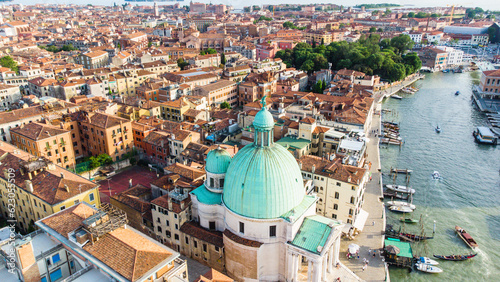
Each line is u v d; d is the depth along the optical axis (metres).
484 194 131.00
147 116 169.00
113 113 159.50
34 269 64.25
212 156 84.50
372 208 114.75
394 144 173.12
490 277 91.75
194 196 86.69
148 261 63.12
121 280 59.69
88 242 67.56
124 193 103.69
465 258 97.44
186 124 150.38
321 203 104.81
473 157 160.62
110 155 136.12
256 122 75.88
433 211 119.81
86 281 62.38
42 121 139.25
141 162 142.62
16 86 199.00
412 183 137.38
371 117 189.62
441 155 162.25
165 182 103.81
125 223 72.50
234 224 77.94
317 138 127.56
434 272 92.06
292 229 73.38
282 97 180.25
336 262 84.50
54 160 127.75
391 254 92.81
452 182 138.75
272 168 74.38
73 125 143.12
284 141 127.44
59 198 87.12
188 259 89.00
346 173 99.88
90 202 93.50
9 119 140.75
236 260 79.25
